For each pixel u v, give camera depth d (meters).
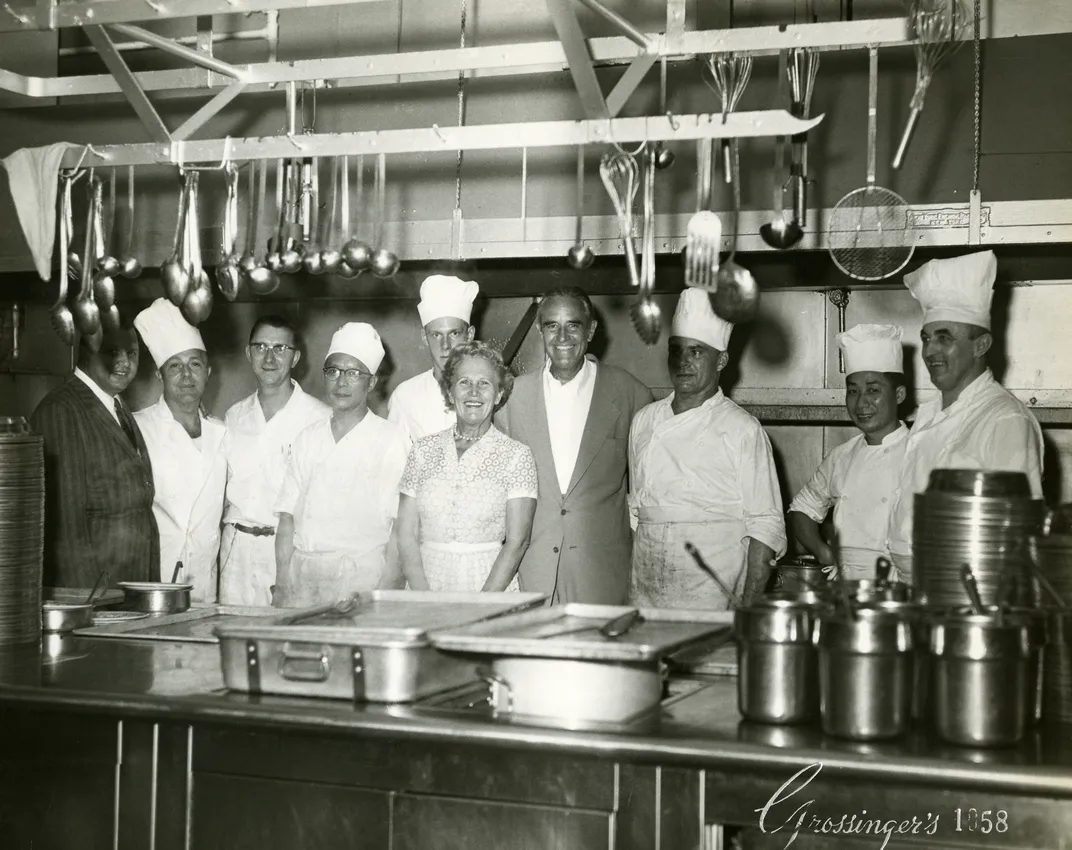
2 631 2.38
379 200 2.70
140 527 3.45
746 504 3.19
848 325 3.69
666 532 3.26
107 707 1.94
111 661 2.24
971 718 1.66
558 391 3.30
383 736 1.81
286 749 1.89
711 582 3.21
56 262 3.86
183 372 3.63
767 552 3.14
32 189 2.74
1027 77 3.06
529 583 3.21
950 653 1.67
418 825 1.82
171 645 2.40
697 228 2.20
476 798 1.80
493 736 1.75
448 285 3.35
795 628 1.79
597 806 1.74
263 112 3.73
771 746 1.66
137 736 1.97
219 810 1.93
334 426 3.38
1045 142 3.04
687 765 1.68
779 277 3.49
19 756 2.04
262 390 3.70
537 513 3.23
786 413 3.62
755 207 3.24
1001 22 3.07
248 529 3.65
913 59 3.14
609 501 3.29
